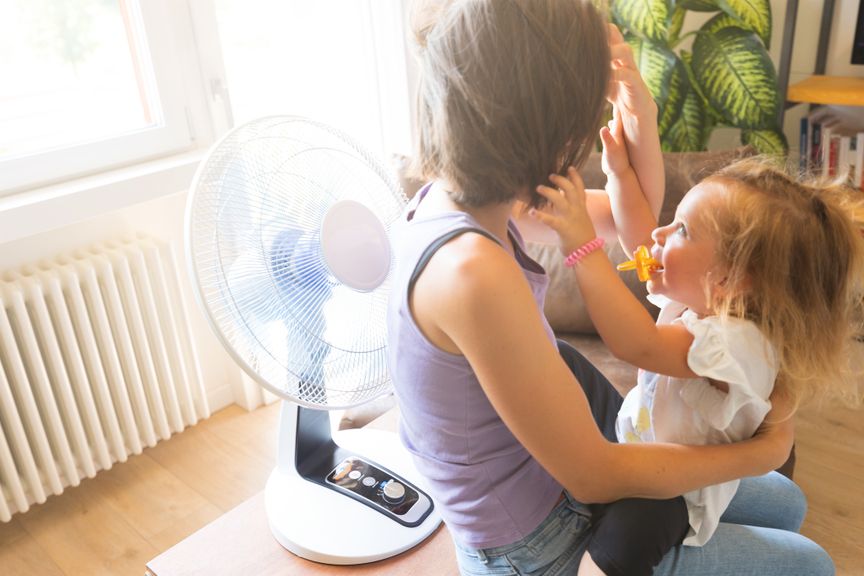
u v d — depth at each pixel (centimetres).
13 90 195
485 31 72
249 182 105
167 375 224
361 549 121
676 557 98
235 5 236
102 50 209
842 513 192
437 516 127
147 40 207
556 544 91
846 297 97
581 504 93
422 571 120
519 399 77
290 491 132
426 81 77
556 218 85
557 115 74
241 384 252
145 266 210
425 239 79
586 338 189
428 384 83
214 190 102
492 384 77
